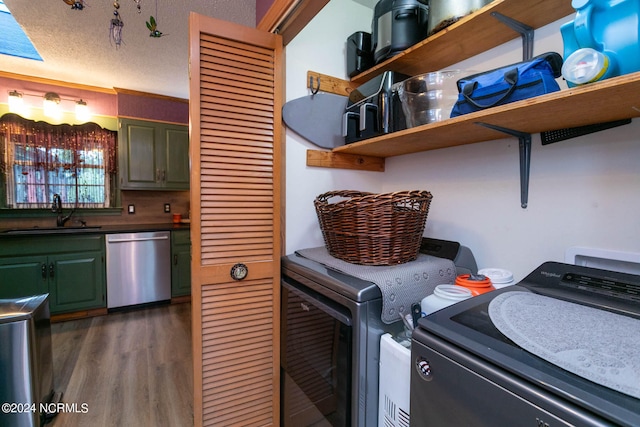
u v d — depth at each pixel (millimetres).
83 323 2957
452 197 1400
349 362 944
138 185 3496
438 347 609
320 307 1098
